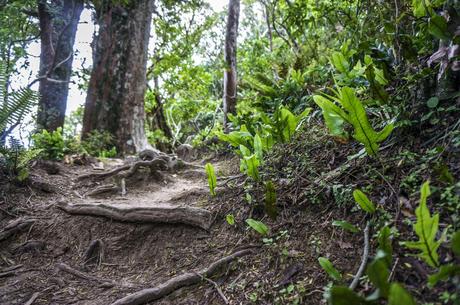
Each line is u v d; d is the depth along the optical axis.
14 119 4.05
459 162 1.84
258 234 2.39
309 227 2.18
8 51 5.95
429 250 1.34
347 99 1.97
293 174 2.73
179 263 2.53
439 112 2.17
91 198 3.94
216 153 5.48
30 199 3.83
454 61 2.02
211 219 2.79
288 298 1.78
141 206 3.06
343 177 2.33
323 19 5.51
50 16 7.89
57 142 5.39
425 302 1.38
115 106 6.85
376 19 3.56
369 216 1.95
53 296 2.47
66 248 3.07
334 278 1.71
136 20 7.00
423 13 2.43
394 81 2.74
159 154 5.12
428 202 1.76
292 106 4.20
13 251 3.08
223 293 2.05
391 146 2.30
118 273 2.66
